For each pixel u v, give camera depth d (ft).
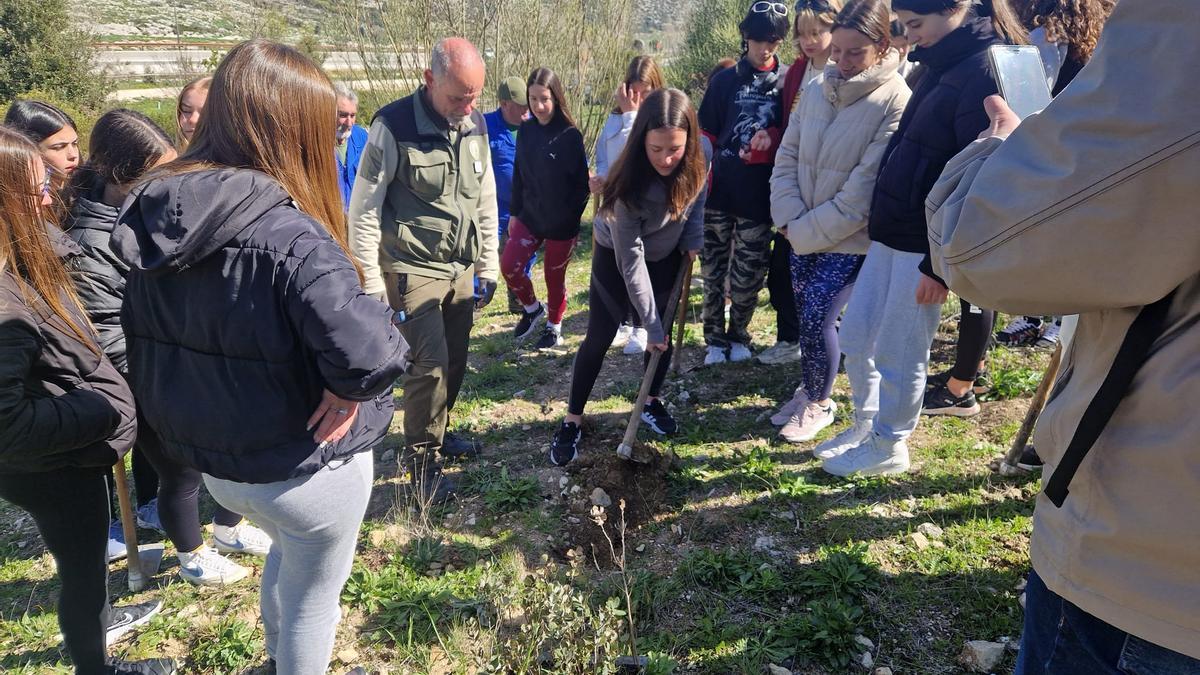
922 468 11.12
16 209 6.20
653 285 12.03
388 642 8.70
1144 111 3.63
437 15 32.42
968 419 12.46
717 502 10.84
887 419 10.59
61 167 9.86
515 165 17.01
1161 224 3.65
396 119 10.16
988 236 4.23
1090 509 4.32
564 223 16.66
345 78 35.65
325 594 6.57
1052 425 4.71
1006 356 14.37
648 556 9.89
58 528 6.97
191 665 8.51
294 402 5.61
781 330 15.44
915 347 10.10
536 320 18.66
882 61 10.43
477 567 9.73
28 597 9.96
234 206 5.18
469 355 17.83
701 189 11.03
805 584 8.85
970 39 8.95
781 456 11.94
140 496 11.28
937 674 7.68
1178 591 3.97
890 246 9.86
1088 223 3.80
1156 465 3.95
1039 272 4.03
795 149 12.01
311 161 5.92
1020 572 8.86
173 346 5.72
